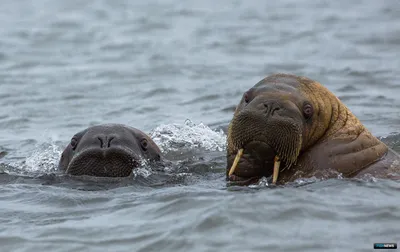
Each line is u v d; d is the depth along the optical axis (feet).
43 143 66.74
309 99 46.60
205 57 114.42
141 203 43.37
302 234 36.40
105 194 45.80
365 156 46.93
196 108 80.33
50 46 128.67
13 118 77.82
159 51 120.57
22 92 91.35
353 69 97.71
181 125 67.10
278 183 46.11
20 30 146.20
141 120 75.36
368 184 44.09
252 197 41.29
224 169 53.21
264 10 167.32
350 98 80.74
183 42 129.39
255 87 47.21
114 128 50.24
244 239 36.11
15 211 43.52
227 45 124.57
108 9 178.09
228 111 77.82
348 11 159.94
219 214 38.91
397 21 142.31
